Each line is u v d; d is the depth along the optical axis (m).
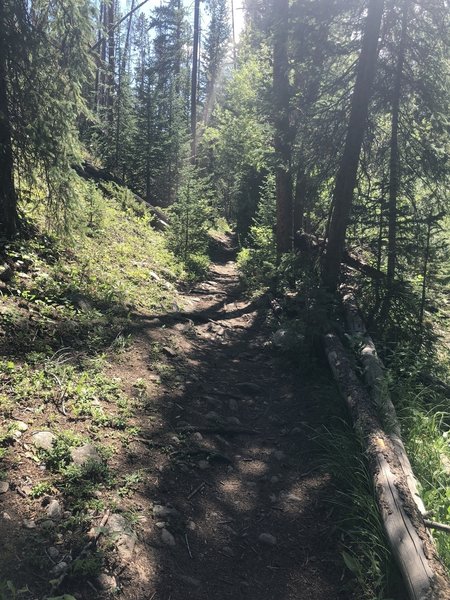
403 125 8.75
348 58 9.53
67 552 3.14
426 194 9.16
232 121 26.42
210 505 4.21
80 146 8.48
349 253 9.85
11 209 7.84
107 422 4.83
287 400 6.56
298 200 12.02
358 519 3.99
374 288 8.54
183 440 5.04
